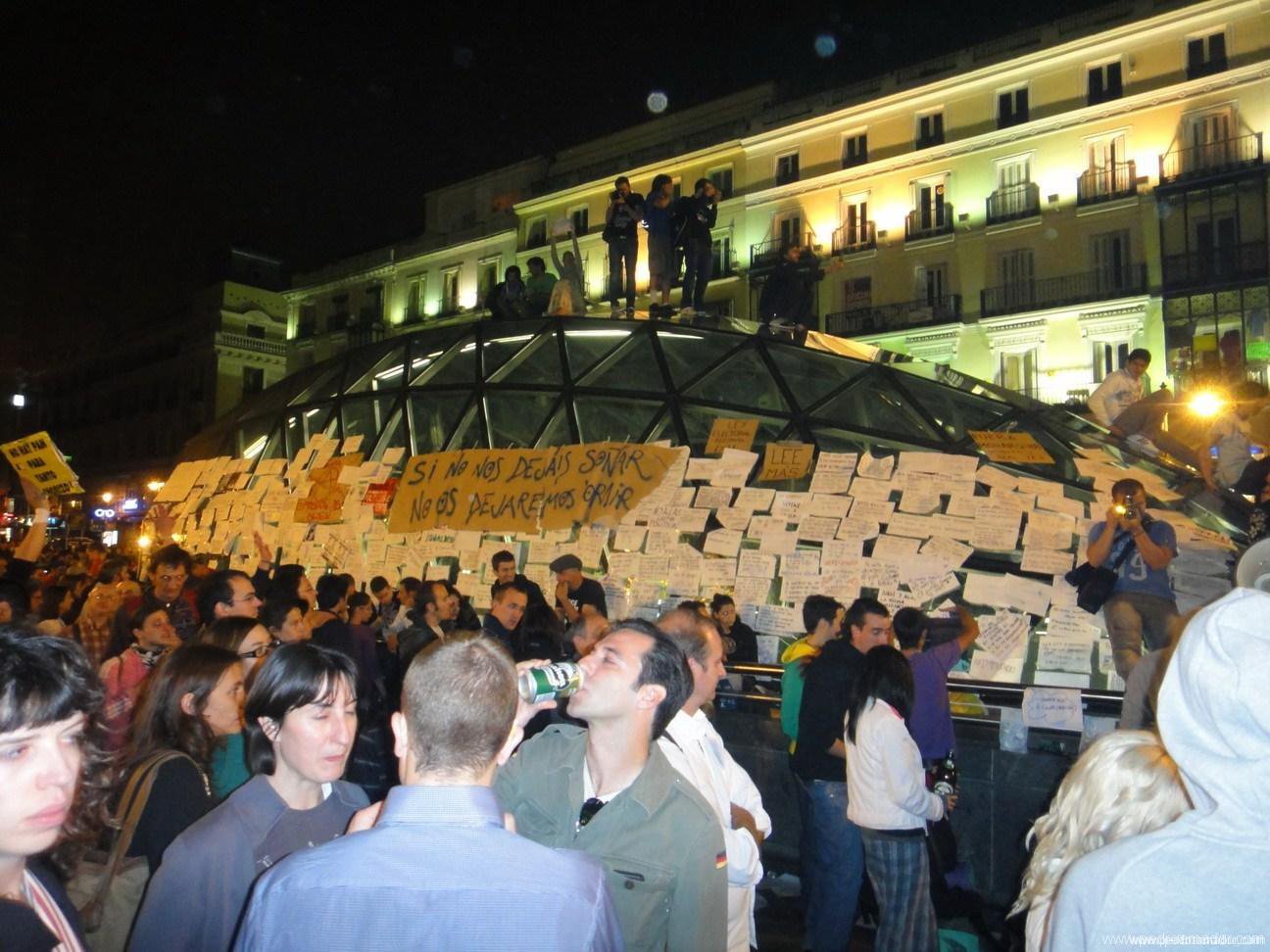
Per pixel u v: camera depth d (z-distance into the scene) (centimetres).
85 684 221
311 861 223
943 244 4009
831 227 4325
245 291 6100
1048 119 3788
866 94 4316
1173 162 3525
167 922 290
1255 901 190
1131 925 198
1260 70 3356
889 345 4075
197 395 6016
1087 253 3681
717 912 306
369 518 1370
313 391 1788
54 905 235
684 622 438
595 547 1158
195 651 406
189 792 364
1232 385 1305
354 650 824
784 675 671
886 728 507
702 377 1350
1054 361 3700
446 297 5584
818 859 584
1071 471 1123
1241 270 3331
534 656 805
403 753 250
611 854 306
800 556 1034
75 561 1870
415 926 211
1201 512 1093
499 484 1267
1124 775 247
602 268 4941
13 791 207
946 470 1060
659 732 325
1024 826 678
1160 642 777
